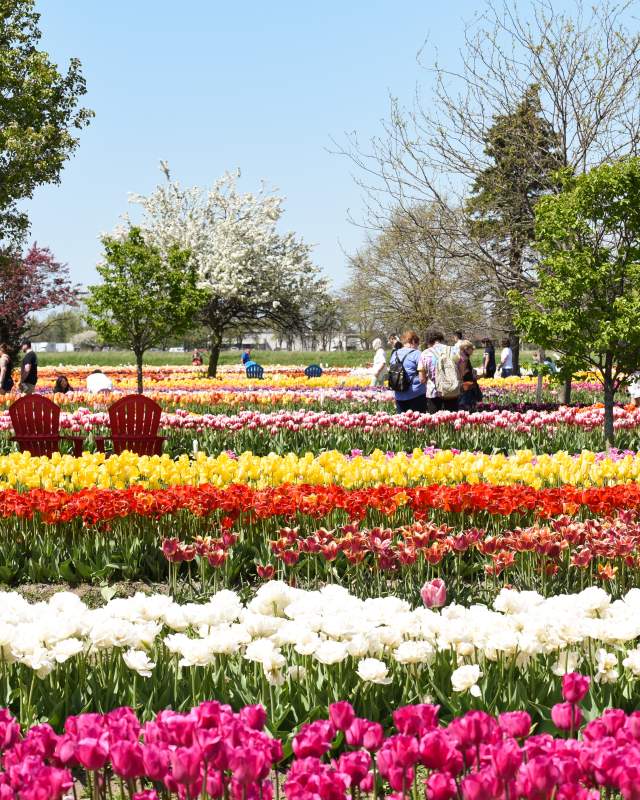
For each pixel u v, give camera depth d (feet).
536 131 60.23
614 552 18.86
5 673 13.33
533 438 44.88
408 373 50.65
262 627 13.38
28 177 94.17
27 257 141.79
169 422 47.50
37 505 23.52
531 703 13.17
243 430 47.03
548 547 19.27
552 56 58.29
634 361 43.50
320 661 13.23
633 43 57.52
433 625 13.44
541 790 8.30
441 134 60.64
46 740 9.66
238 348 321.32
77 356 222.69
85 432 47.88
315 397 68.80
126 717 10.04
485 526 24.79
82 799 11.82
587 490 23.52
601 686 13.35
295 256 128.16
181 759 8.65
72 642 12.82
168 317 86.79
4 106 94.07
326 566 21.83
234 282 123.03
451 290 71.15
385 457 31.12
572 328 42.52
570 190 46.70
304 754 9.30
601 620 13.43
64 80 97.91
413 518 24.49
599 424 47.14
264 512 22.82
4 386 73.72
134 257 86.17
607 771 8.73
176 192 134.00
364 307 104.63
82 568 23.26
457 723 9.53
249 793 8.86
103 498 23.50
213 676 13.65
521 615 13.52
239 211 131.44
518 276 59.93
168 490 24.31
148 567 23.79
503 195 61.21
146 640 13.35
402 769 8.84
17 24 95.50
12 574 23.25
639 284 43.06
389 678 12.81
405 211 62.23
